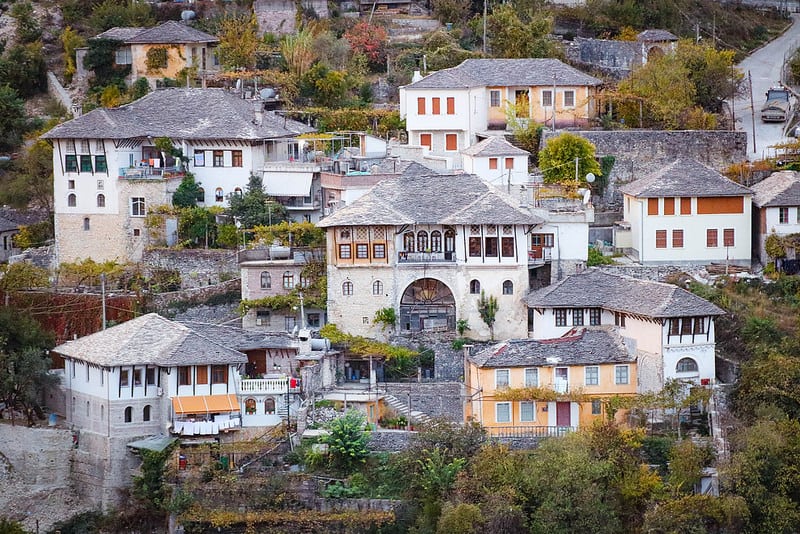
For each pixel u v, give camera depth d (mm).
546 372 185000
